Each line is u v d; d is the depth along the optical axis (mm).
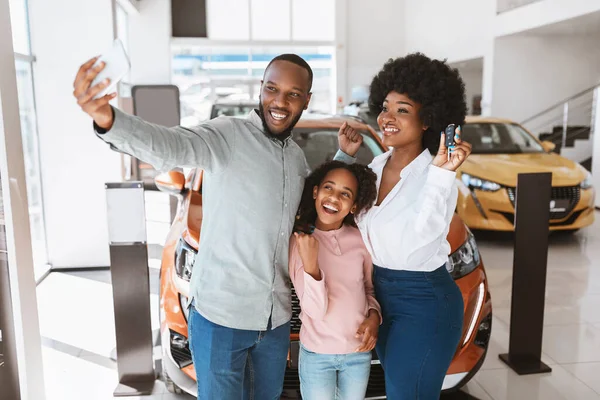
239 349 1451
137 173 8383
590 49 11289
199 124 1403
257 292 1444
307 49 15117
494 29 11297
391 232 1491
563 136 10406
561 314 3617
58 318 3580
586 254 5102
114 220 2566
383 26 15594
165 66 12016
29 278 2215
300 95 1422
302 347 1666
